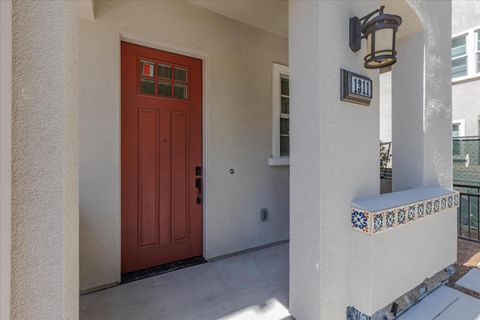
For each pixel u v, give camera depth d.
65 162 0.95
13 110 0.86
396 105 2.92
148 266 2.90
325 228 1.83
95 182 2.47
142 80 2.83
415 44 2.76
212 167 3.21
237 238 3.41
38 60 0.90
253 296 2.35
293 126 2.02
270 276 2.74
